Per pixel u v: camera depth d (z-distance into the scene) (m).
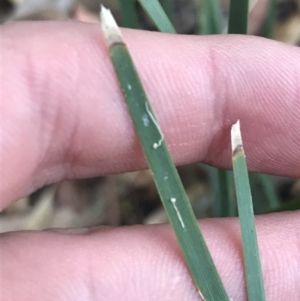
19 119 0.05
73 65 0.05
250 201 0.05
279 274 0.06
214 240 0.06
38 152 0.05
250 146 0.06
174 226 0.05
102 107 0.05
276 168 0.07
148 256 0.05
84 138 0.06
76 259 0.05
